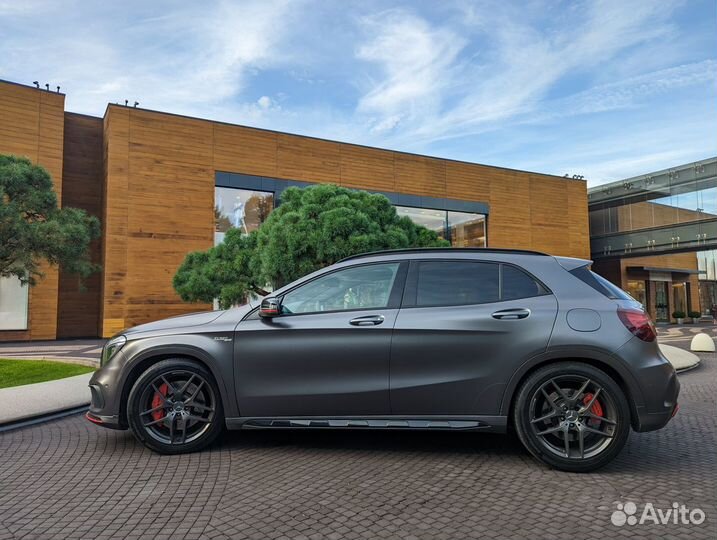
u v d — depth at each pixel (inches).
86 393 282.7
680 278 1428.4
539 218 1158.3
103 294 753.6
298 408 169.5
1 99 714.8
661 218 1132.5
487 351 162.9
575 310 163.3
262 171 868.0
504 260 176.4
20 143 724.7
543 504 131.9
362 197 506.3
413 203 1011.3
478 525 119.6
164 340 175.2
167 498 136.9
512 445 185.9
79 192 808.3
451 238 1060.5
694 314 1381.6
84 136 818.2
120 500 135.9
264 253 470.9
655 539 112.3
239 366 171.8
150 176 781.3
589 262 177.8
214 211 829.8
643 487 144.1
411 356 165.6
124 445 188.5
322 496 137.4
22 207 407.2
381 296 175.5
